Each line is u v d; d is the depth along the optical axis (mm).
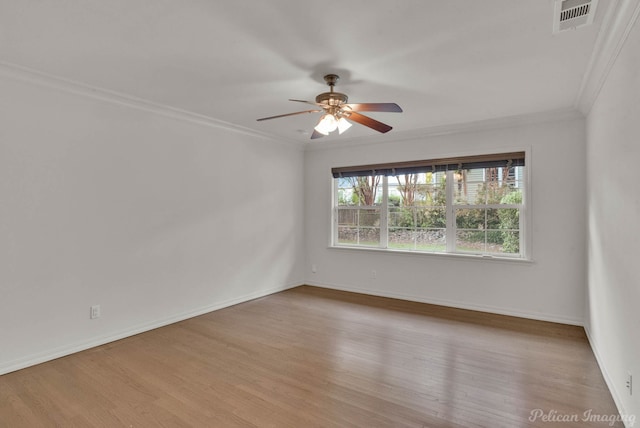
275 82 2949
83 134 3131
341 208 5496
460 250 4496
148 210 3635
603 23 1991
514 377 2613
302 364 2842
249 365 2826
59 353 2973
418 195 4816
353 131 4668
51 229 2936
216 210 4340
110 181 3322
